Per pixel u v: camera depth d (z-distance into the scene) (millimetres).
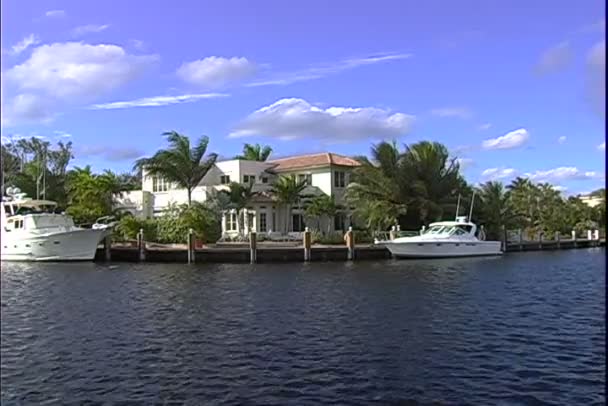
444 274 32531
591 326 16844
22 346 14766
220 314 19234
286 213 55938
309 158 61000
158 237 46438
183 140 50375
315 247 41906
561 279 29891
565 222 71500
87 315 19281
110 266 37719
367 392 11148
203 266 37625
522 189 74750
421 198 52281
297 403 10617
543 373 12203
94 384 11766
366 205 51844
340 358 13469
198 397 10977
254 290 25219
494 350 14102
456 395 10945
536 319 18062
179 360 13422
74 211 49969
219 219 50531
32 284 28078
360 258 42594
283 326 17109
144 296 23672
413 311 19625
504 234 57000
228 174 58562
